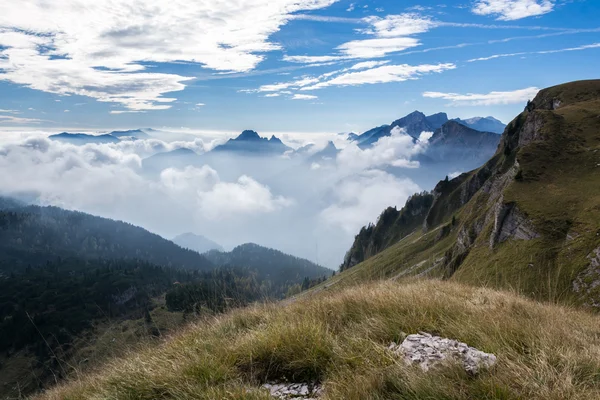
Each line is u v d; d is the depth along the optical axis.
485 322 5.84
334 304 7.44
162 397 4.69
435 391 3.75
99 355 6.75
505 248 74.94
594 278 52.03
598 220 63.97
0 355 115.75
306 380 4.83
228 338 6.34
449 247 127.56
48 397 6.41
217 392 4.25
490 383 3.84
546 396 3.65
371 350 5.02
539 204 77.75
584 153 96.81
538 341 5.12
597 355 4.69
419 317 6.33
